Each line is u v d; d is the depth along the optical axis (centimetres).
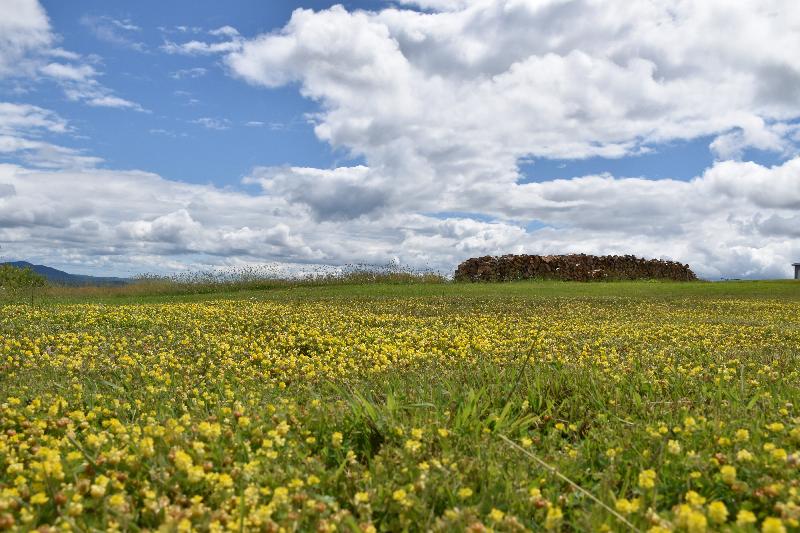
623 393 484
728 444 322
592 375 527
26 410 410
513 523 241
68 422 375
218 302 1588
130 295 2153
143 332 910
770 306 1566
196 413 425
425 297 1783
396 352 696
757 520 256
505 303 1545
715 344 796
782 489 261
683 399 454
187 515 242
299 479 284
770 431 352
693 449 328
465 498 272
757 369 593
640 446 346
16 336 827
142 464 296
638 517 246
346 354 711
